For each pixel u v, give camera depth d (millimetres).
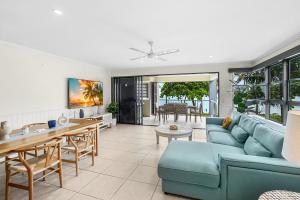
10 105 3289
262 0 1818
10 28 2566
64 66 4586
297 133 1003
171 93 10531
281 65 3604
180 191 2002
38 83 3852
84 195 2068
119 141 4328
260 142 2293
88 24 2422
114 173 2619
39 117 3807
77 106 4934
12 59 3318
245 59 4793
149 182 2365
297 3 1875
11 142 2008
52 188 2209
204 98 9977
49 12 2076
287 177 1595
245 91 4891
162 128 3887
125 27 2535
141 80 6535
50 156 2143
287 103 3355
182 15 2166
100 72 6168
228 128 3799
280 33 2787
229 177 1769
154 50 3785
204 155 2250
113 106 6305
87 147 2773
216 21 2338
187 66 5738
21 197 2043
